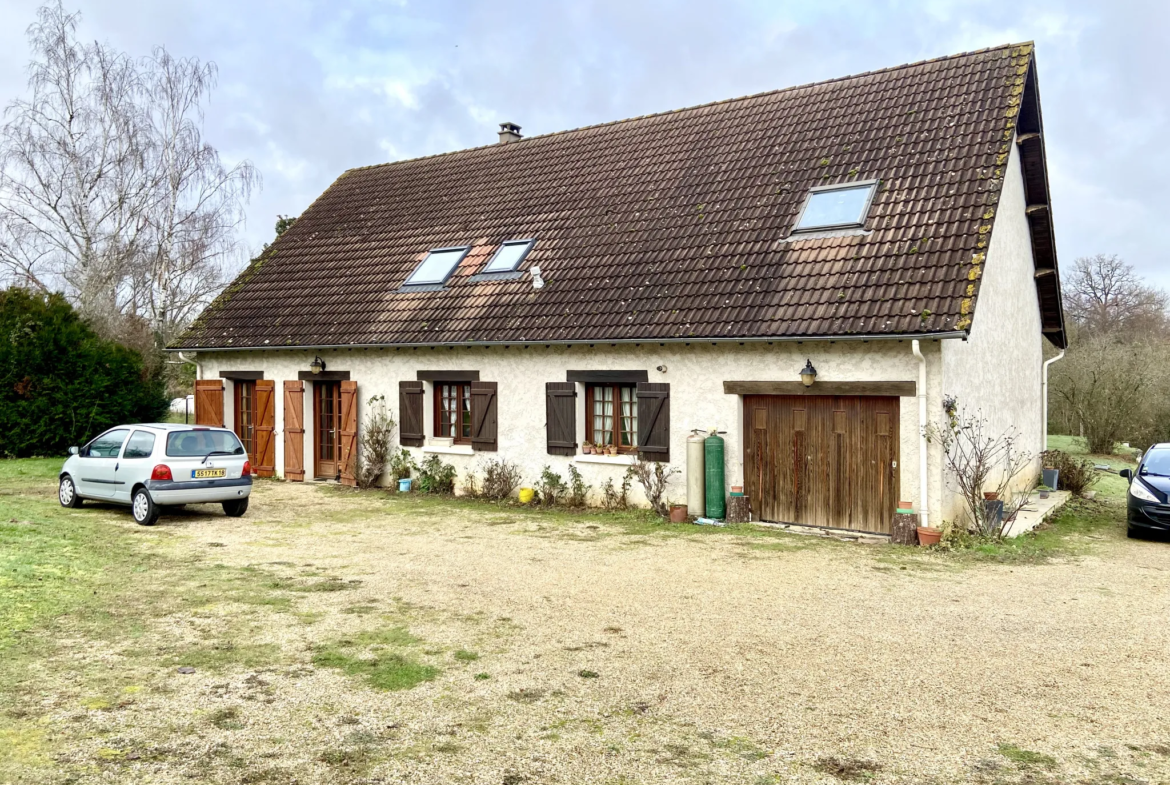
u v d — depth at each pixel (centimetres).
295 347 1822
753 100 1844
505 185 2005
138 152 3203
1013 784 487
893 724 570
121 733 541
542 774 493
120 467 1355
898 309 1197
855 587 955
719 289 1407
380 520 1414
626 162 1867
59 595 862
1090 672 676
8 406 2220
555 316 1537
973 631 786
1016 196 1605
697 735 550
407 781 483
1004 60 1523
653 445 1452
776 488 1356
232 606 848
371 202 2200
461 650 719
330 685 632
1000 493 1343
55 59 3109
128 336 3164
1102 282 4872
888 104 1592
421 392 1744
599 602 884
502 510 1518
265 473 1967
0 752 507
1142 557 1148
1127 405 2742
